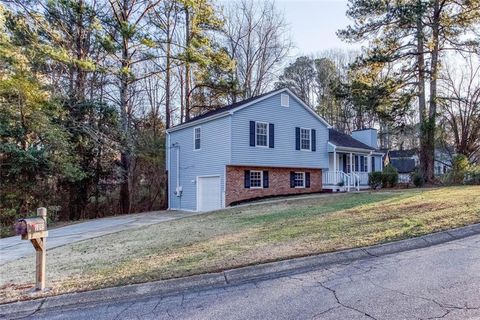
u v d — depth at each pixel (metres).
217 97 28.12
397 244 5.80
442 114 21.75
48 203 16.81
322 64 41.41
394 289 4.04
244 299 4.09
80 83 19.38
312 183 20.98
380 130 39.44
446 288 3.95
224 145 17.28
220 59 23.84
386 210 8.86
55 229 12.83
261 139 18.25
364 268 4.88
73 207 18.75
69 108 17.80
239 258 5.48
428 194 11.95
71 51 18.52
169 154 21.89
